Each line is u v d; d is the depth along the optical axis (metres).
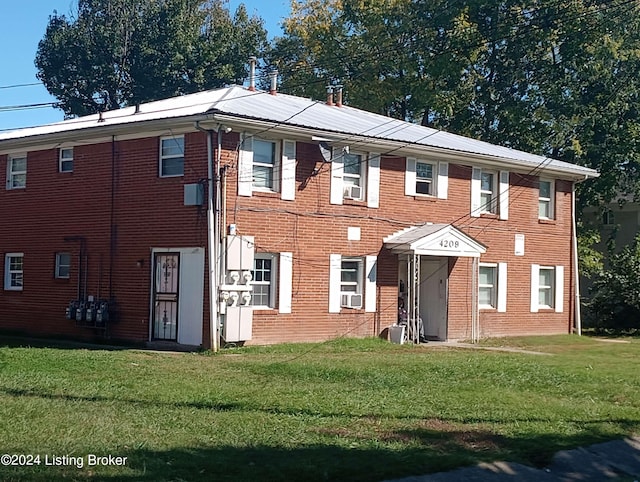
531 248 29.30
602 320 33.53
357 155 24.33
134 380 14.38
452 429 11.25
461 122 40.06
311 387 14.27
